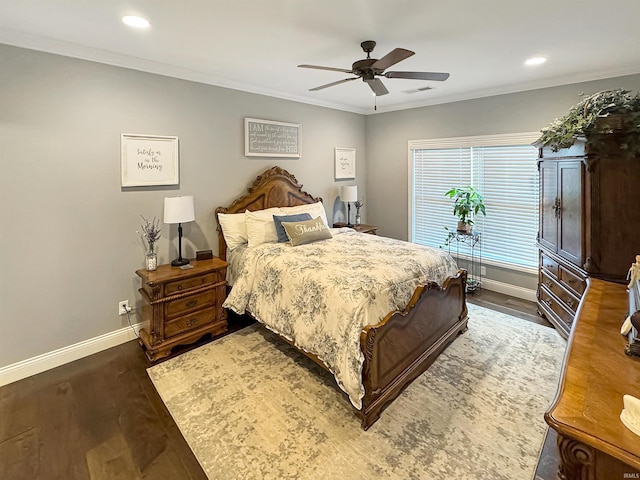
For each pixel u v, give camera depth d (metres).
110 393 2.36
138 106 3.02
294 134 4.44
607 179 2.47
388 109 5.22
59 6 2.00
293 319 2.54
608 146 2.43
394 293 2.40
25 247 2.54
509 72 3.39
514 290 4.27
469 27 2.34
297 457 1.81
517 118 3.98
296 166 4.54
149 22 2.23
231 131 3.77
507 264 4.31
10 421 2.09
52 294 2.68
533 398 2.27
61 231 2.69
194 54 2.84
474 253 4.64
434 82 3.78
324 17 2.17
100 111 2.81
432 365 2.67
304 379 2.51
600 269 2.55
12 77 2.39
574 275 2.79
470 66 3.20
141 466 1.76
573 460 0.88
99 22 2.22
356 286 2.29
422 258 2.96
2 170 2.40
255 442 1.91
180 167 3.36
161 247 3.29
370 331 2.00
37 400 2.29
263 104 4.07
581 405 0.95
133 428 2.03
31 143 2.50
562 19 2.22
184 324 2.96
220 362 2.75
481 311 3.76
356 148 5.47
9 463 1.78
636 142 2.30
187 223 3.46
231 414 2.14
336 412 2.16
